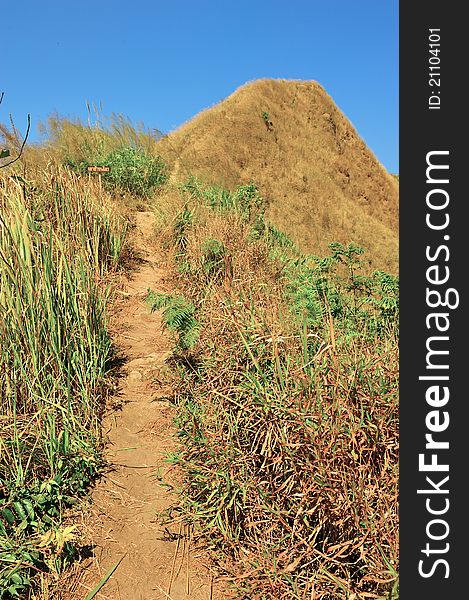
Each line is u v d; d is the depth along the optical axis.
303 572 2.52
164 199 11.11
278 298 4.85
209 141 29.66
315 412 2.80
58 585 2.59
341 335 3.88
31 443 3.20
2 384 3.39
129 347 5.09
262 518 2.85
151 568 2.78
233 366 3.48
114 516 3.09
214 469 3.04
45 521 2.84
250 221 9.92
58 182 6.77
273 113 35.41
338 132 41.09
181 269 6.96
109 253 7.17
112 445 3.68
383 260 30.02
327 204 32.59
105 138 15.29
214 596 2.66
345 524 2.55
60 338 3.95
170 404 4.07
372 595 2.24
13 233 3.86
